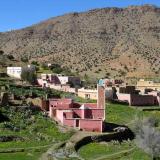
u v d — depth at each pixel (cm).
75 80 17812
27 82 15988
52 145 9250
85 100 14200
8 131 9850
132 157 9375
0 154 8462
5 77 16538
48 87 15525
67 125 10794
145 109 14025
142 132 10469
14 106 11338
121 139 10650
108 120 12156
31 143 9306
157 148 9688
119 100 14788
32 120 10731
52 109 11375
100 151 9494
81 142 9750
